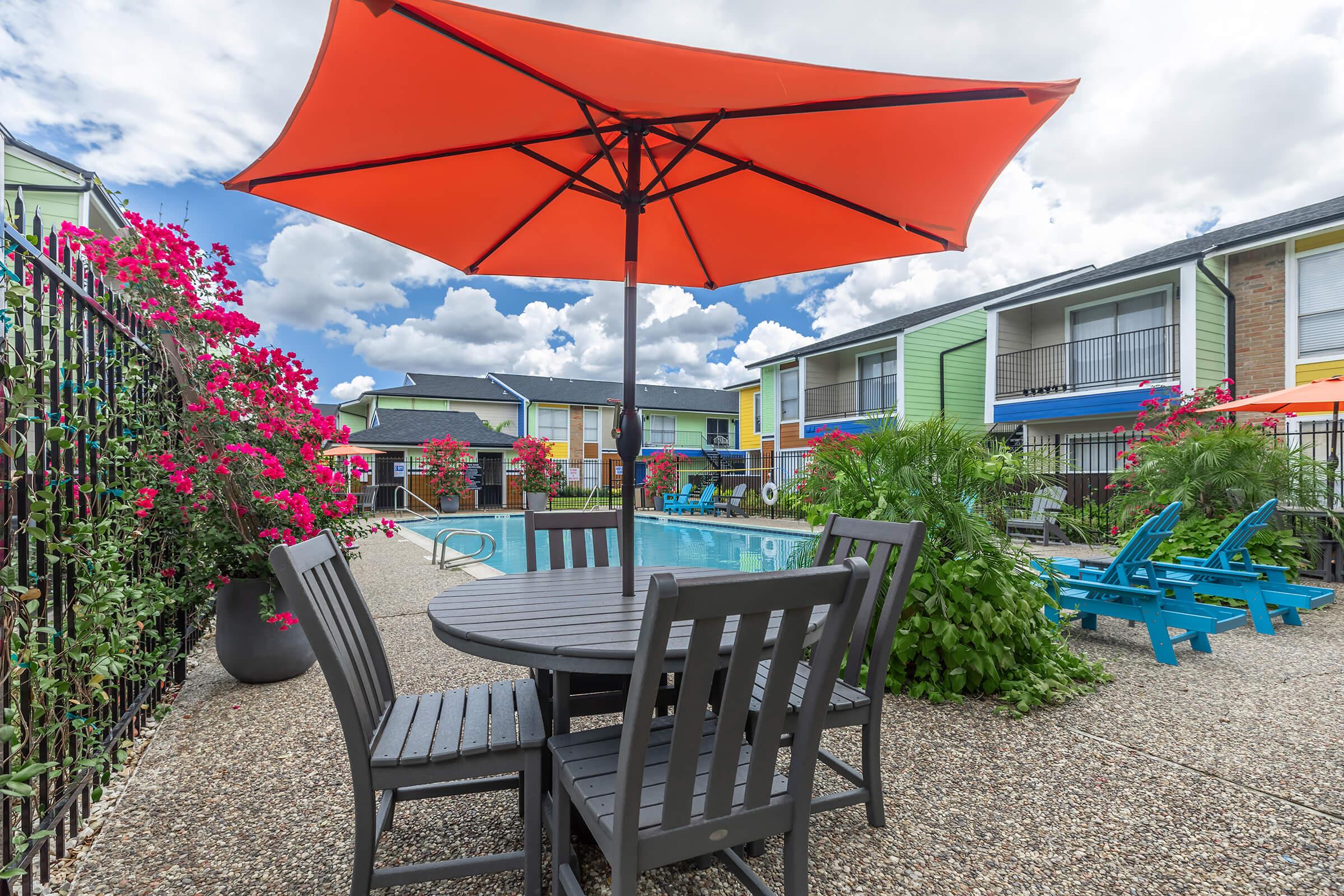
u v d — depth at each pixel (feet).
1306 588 14.61
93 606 6.29
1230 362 34.60
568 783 4.71
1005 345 45.85
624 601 6.74
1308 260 32.14
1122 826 6.49
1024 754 8.18
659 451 85.40
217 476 10.35
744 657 3.85
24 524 5.57
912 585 10.47
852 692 6.68
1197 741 8.55
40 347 5.95
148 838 6.39
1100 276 37.40
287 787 7.46
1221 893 5.42
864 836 6.34
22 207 5.64
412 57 5.98
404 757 4.92
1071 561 15.85
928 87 5.89
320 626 4.71
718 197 9.80
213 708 10.05
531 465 67.36
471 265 11.44
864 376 58.70
